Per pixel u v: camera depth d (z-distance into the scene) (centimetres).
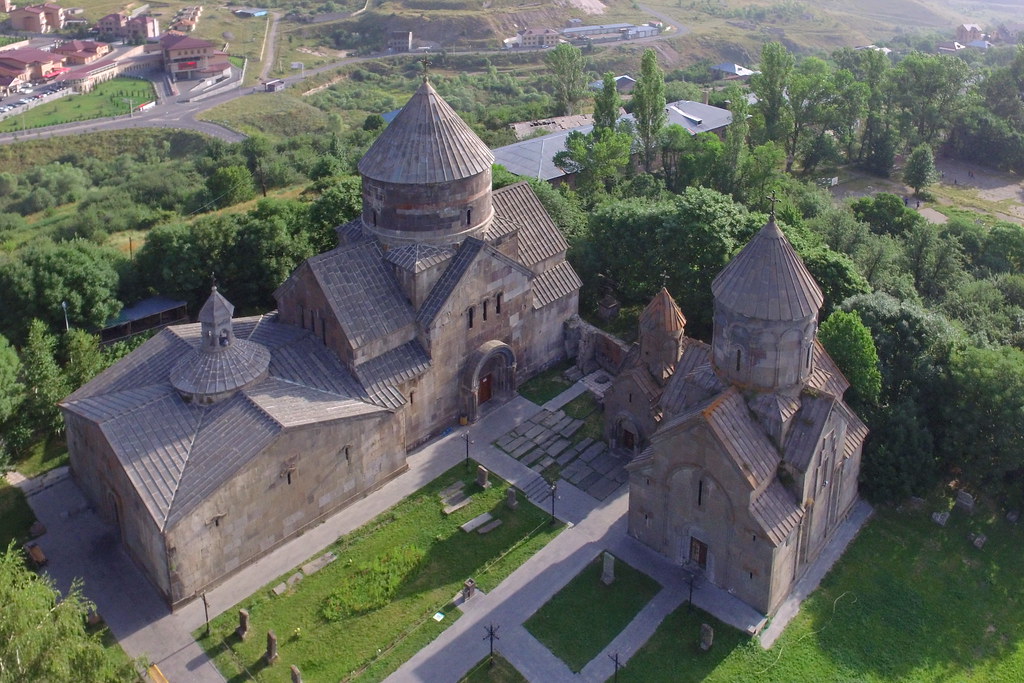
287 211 8762
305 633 4856
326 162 13012
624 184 11138
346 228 6612
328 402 5597
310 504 5519
